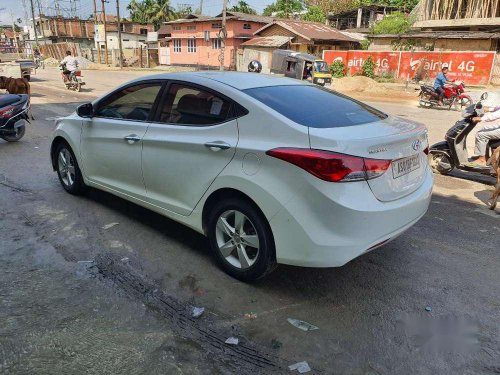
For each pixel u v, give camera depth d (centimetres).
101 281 345
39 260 374
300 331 294
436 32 3048
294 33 3656
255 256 339
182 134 368
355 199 291
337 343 284
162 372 252
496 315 321
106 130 448
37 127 986
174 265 374
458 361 272
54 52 5803
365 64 2906
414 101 2098
